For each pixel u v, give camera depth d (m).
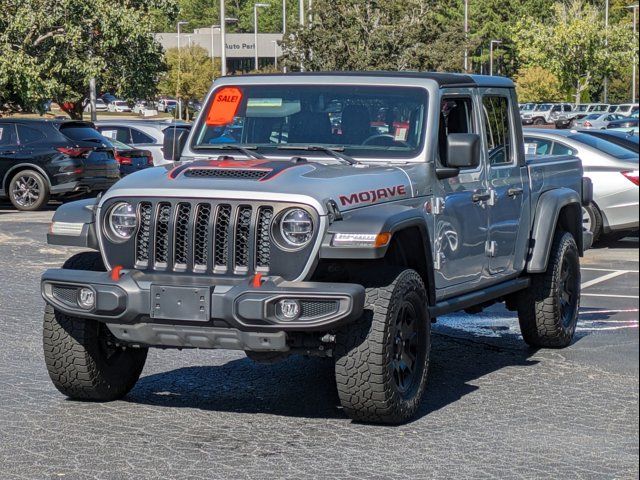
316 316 7.19
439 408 8.24
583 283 14.96
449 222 8.62
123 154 28.25
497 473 6.59
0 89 41.84
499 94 9.74
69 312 7.70
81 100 49.50
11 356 9.95
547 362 9.98
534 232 10.22
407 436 7.45
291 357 10.19
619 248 18.89
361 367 7.45
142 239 7.63
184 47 105.75
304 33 49.56
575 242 10.95
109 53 43.72
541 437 7.41
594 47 97.12
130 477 6.49
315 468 6.69
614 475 6.54
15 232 20.47
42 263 16.53
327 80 8.75
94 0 41.09
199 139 8.92
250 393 8.73
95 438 7.33
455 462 6.82
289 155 8.54
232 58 151.62
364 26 49.16
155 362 9.87
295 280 7.30
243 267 7.40
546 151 18.66
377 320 7.44
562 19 99.56
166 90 102.69
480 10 124.62
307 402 8.45
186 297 7.34
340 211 7.38
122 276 7.57
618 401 8.46
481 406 8.30
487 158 9.39
